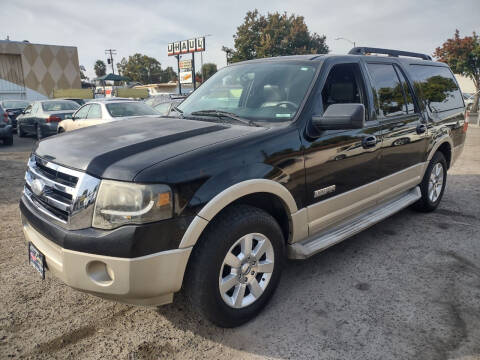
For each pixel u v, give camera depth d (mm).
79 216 2158
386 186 3744
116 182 2092
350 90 3324
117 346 2424
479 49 28500
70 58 23469
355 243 4008
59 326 2617
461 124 5203
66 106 13367
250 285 2592
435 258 3648
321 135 2896
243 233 2434
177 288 2246
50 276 3303
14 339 2477
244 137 2527
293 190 2715
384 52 4141
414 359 2291
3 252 3762
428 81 4570
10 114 17078
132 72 94438
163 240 2117
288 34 50812
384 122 3580
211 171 2271
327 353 2348
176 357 2326
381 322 2648
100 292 2150
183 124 2938
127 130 2842
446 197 5660
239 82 3447
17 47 21609
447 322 2646
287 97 3023
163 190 2096
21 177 7074
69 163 2328
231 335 2527
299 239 2930
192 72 30359
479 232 4301
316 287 3117
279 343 2443
